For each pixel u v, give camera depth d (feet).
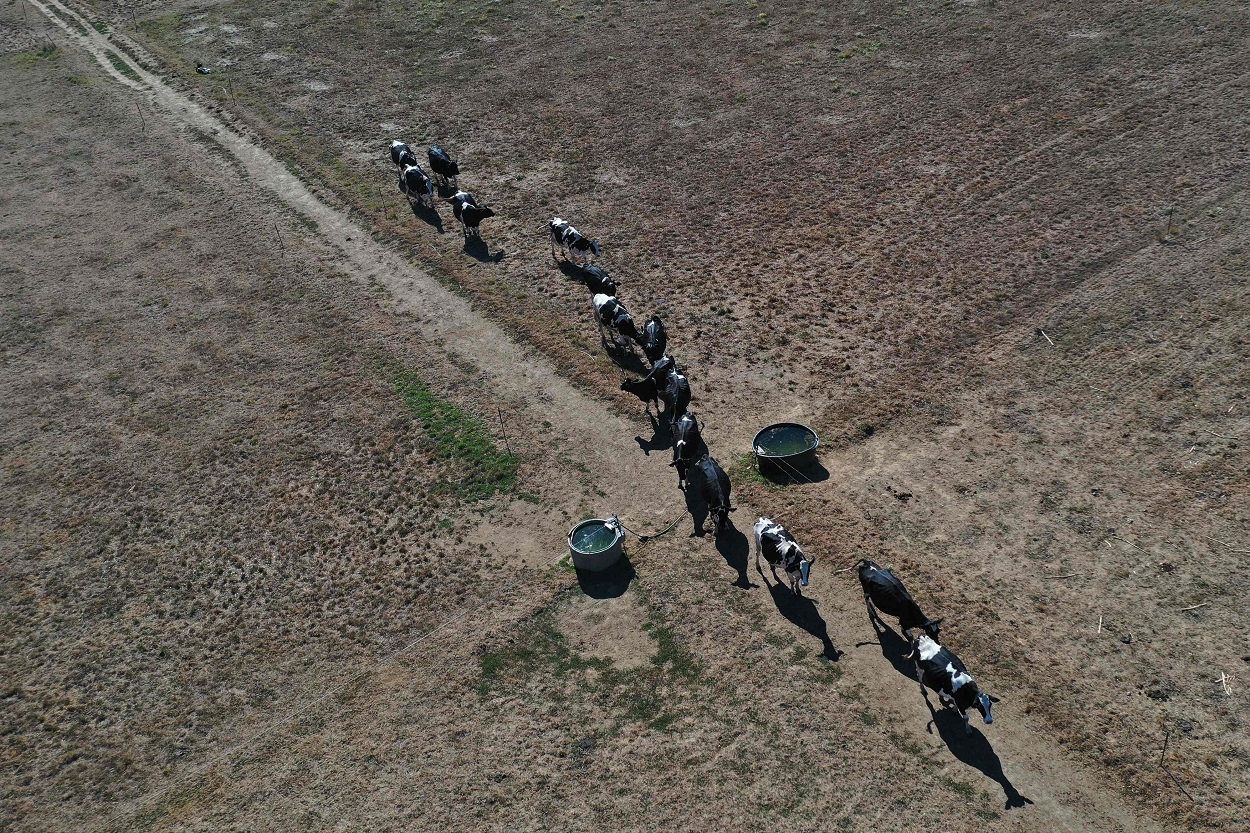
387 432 98.17
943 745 65.87
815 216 125.49
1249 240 111.45
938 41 165.17
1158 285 107.04
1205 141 129.90
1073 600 75.51
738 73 163.32
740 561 80.48
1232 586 75.56
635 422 96.22
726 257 119.14
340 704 73.05
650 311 110.73
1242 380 93.91
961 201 125.08
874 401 95.76
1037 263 112.57
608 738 68.54
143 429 102.12
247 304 119.55
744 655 73.05
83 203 142.82
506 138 150.51
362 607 80.48
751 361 102.17
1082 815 61.41
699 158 140.67
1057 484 85.71
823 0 184.65
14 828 67.31
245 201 140.46
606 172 139.44
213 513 91.30
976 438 91.04
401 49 182.70
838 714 68.28
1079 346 100.42
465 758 68.33
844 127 144.66
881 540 81.15
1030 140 135.74
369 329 113.19
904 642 72.74
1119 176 125.80
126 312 120.06
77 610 83.20
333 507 90.38
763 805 63.36
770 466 88.48
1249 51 147.64
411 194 136.15
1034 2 172.76
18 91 176.45
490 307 114.32
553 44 180.04
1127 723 66.64
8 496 95.45
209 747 71.36
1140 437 89.51
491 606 79.20
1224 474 84.94
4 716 75.00
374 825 64.85
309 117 160.97
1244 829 59.98
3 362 113.60
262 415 102.22
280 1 206.08
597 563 80.02
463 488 90.84
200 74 177.37
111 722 73.87
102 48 190.29
